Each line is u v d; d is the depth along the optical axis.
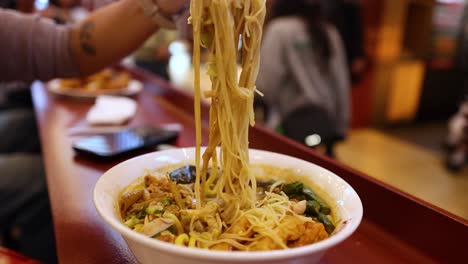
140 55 1.82
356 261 0.49
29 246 1.01
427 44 2.93
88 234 0.51
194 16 0.42
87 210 0.56
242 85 0.46
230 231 0.44
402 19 2.78
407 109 3.05
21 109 1.56
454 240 0.48
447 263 0.48
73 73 0.83
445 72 3.09
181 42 1.94
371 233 0.53
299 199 0.50
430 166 2.16
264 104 1.59
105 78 1.16
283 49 1.43
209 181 0.48
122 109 0.95
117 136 0.77
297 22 1.43
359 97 2.80
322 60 1.46
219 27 0.43
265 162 0.55
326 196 0.49
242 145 0.47
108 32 0.78
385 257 0.49
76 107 1.05
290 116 1.50
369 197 0.55
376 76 2.81
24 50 0.79
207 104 0.93
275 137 0.69
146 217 0.46
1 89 1.59
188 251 0.34
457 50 3.06
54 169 0.67
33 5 1.40
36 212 1.02
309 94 1.44
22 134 1.36
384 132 2.84
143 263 0.43
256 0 0.44
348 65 1.99
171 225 0.44
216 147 0.49
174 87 1.11
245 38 0.45
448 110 3.20
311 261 0.39
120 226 0.38
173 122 0.94
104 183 0.47
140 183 0.51
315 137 1.53
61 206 0.56
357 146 2.50
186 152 0.56
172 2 0.71
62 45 0.80
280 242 0.41
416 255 0.50
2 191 1.01
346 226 0.41
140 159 0.53
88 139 0.75
